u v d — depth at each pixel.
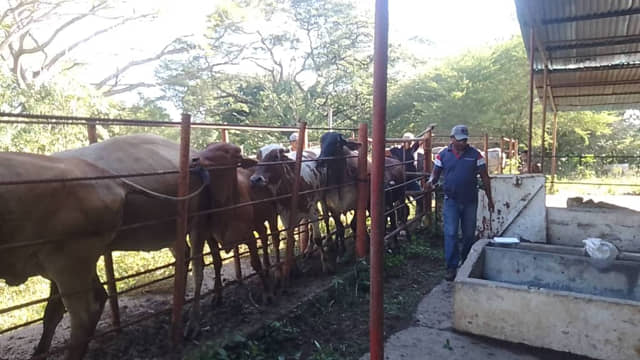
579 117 23.30
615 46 9.27
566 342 3.45
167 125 3.42
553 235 6.17
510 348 3.59
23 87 11.17
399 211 7.32
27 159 2.64
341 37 28.33
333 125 27.38
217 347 3.39
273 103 24.48
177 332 3.54
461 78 25.33
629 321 3.23
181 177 3.43
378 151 2.09
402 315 4.25
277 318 4.14
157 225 3.66
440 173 5.48
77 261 2.82
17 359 3.44
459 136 5.11
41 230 2.63
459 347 3.62
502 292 3.66
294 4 27.48
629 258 4.27
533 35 8.03
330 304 4.58
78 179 2.61
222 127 4.36
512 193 6.16
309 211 5.64
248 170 5.15
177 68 26.36
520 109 23.58
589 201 7.36
